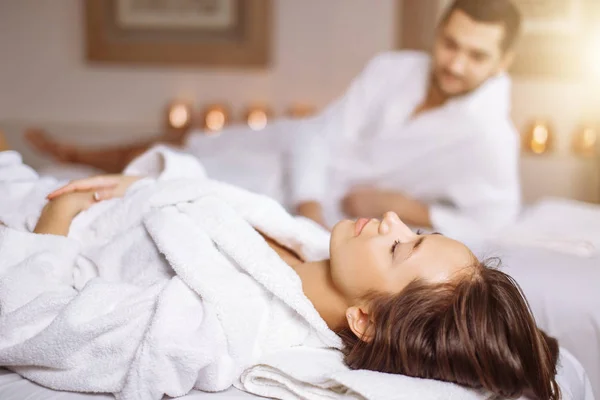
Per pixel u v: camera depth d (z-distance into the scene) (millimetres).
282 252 1260
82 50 2971
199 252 1051
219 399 958
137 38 2924
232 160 2188
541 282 1515
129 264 1122
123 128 2936
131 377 924
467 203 2041
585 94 2762
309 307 1030
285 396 968
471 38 1833
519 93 2805
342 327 1069
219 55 2900
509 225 2014
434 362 958
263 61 2887
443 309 972
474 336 945
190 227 1091
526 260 1659
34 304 982
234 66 2902
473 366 941
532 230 1925
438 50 1906
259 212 1217
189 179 1222
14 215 1198
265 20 2861
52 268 1073
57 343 934
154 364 925
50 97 3018
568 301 1475
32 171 1318
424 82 2045
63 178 2209
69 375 956
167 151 1358
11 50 2998
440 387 927
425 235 1053
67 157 2482
